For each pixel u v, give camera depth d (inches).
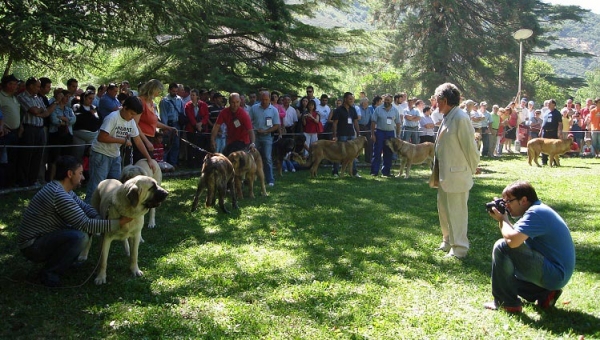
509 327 145.4
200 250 219.6
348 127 458.6
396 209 310.3
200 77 601.3
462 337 139.8
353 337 139.8
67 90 350.6
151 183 170.4
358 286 180.1
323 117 520.1
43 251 170.4
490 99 1256.8
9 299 161.2
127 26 367.9
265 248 225.8
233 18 592.4
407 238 244.7
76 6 325.4
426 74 1226.0
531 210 152.4
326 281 184.5
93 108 345.4
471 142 205.3
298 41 658.8
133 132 233.5
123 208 170.6
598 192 373.7
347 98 457.1
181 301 164.7
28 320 148.0
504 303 157.2
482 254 220.1
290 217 283.0
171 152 426.6
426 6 1214.9
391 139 456.4
